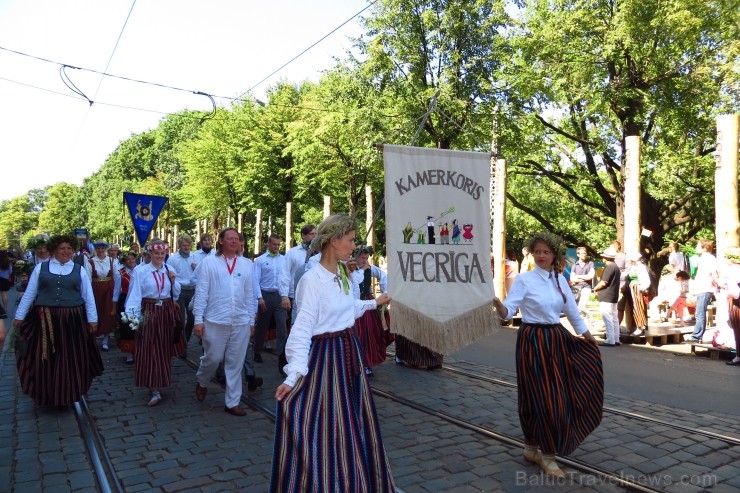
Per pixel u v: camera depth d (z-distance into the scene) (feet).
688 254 68.54
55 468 13.79
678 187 56.24
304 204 94.89
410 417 18.04
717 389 21.93
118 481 12.98
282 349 24.93
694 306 42.50
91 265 29.94
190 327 29.55
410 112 55.16
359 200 81.92
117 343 27.76
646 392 21.47
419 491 12.38
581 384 13.17
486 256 14.24
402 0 54.85
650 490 12.34
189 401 20.07
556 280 13.73
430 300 13.48
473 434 16.29
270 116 89.20
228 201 103.81
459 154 14.28
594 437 15.99
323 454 9.66
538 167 70.74
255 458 14.43
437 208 13.94
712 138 58.85
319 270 10.48
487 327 13.88
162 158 195.00
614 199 69.05
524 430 13.82
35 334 18.47
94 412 18.67
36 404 18.81
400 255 13.42
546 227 76.23
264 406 19.21
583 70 56.24
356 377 10.42
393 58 56.90
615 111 58.70
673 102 56.75
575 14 55.06
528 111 61.31
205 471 13.57
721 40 54.39
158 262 20.29
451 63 55.31
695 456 14.53
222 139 100.53
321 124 68.28
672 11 51.06
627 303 34.81
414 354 24.97
